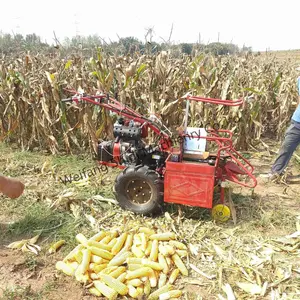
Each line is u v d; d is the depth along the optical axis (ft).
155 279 10.94
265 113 28.12
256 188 18.48
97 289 10.50
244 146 24.85
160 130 15.01
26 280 11.07
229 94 24.17
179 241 13.00
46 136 22.80
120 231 13.24
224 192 15.90
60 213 14.87
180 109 23.48
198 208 15.29
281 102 27.40
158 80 23.08
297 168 21.74
